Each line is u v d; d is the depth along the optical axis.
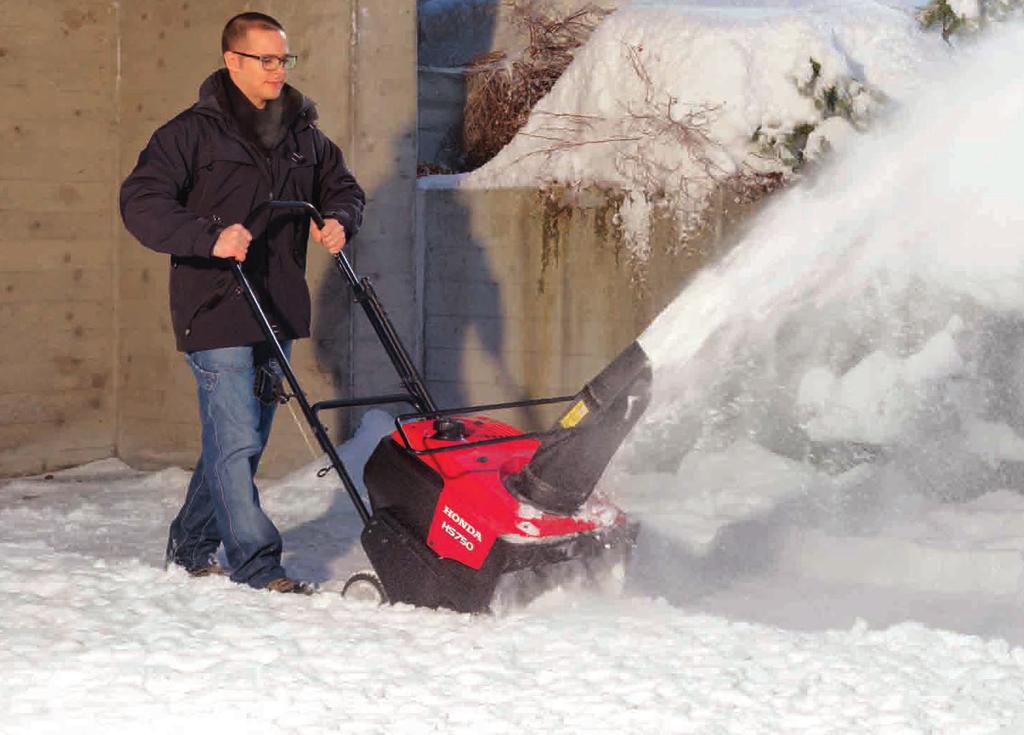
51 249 11.20
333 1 10.64
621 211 10.41
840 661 5.40
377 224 10.80
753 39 10.16
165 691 5.03
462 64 13.33
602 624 5.88
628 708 4.82
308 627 5.85
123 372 11.46
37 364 11.19
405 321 10.99
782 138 9.88
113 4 11.30
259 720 4.71
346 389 10.75
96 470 11.26
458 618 6.00
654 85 10.41
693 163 10.11
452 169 12.49
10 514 9.31
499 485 6.09
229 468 6.74
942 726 4.69
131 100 11.28
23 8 10.94
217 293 6.73
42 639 5.66
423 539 6.20
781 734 4.61
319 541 8.53
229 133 6.81
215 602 6.28
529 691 5.02
